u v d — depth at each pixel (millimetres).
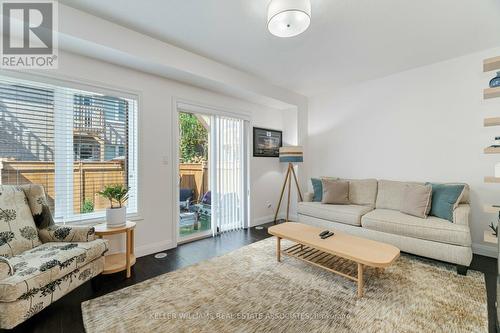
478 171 2734
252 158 4059
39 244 1921
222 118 3609
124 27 2232
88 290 1959
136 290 1952
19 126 2107
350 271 2252
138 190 2717
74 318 1623
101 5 1921
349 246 2027
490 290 1904
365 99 3682
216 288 1977
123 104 2676
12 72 2020
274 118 4430
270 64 3047
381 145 3523
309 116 4449
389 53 2748
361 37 2391
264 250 2844
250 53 2748
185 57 2676
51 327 1531
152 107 2816
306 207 3486
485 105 2686
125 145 2701
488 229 2652
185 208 4098
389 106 3434
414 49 2654
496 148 2105
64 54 2234
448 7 1929
